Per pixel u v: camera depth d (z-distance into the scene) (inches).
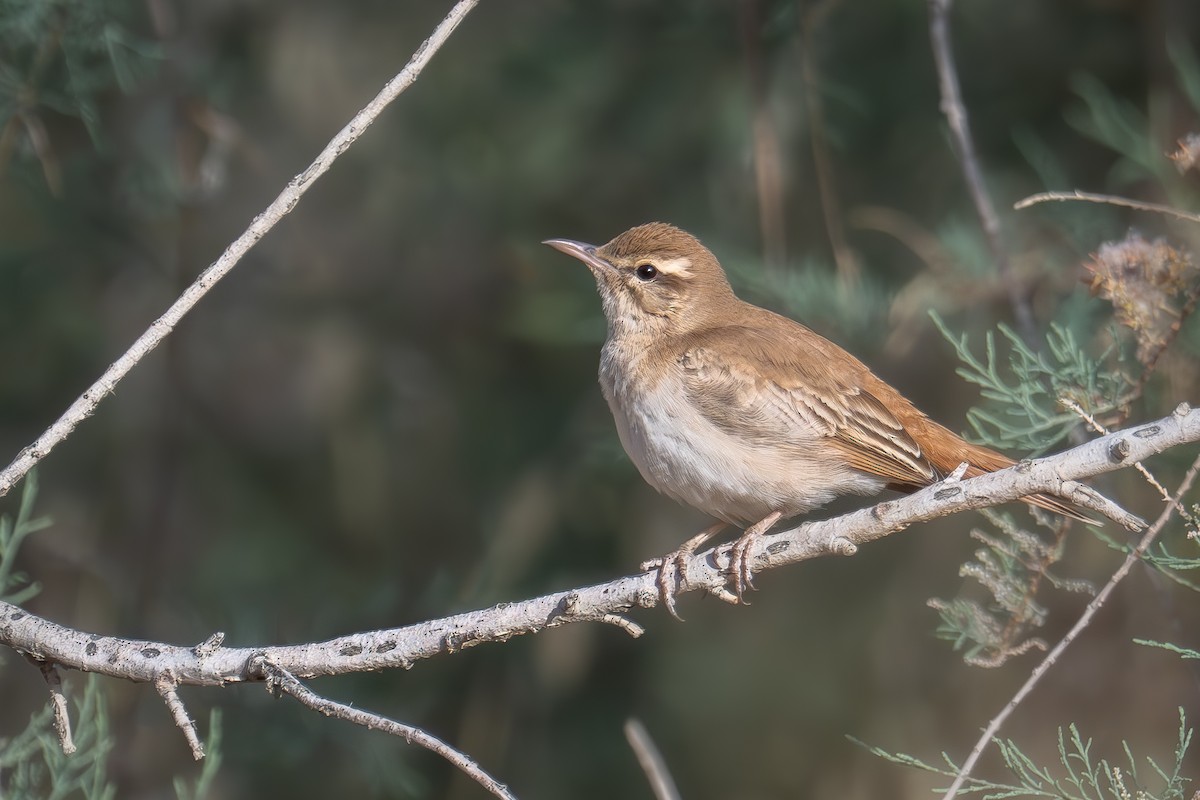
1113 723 475.2
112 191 510.6
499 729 500.1
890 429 356.8
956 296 446.9
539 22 506.6
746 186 484.4
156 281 532.1
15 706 490.0
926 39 479.2
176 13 497.4
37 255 514.3
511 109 512.1
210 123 482.0
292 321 548.4
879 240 492.4
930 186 483.2
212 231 541.0
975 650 288.4
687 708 511.2
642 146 498.9
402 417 534.6
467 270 533.6
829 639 515.2
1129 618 468.4
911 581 508.4
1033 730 485.7
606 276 390.3
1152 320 308.0
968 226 460.4
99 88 426.0
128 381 534.6
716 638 519.5
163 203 497.0
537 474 502.3
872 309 444.5
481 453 520.7
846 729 508.1
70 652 245.4
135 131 494.3
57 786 297.6
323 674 246.5
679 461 358.3
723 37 483.5
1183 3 442.6
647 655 516.7
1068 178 468.4
